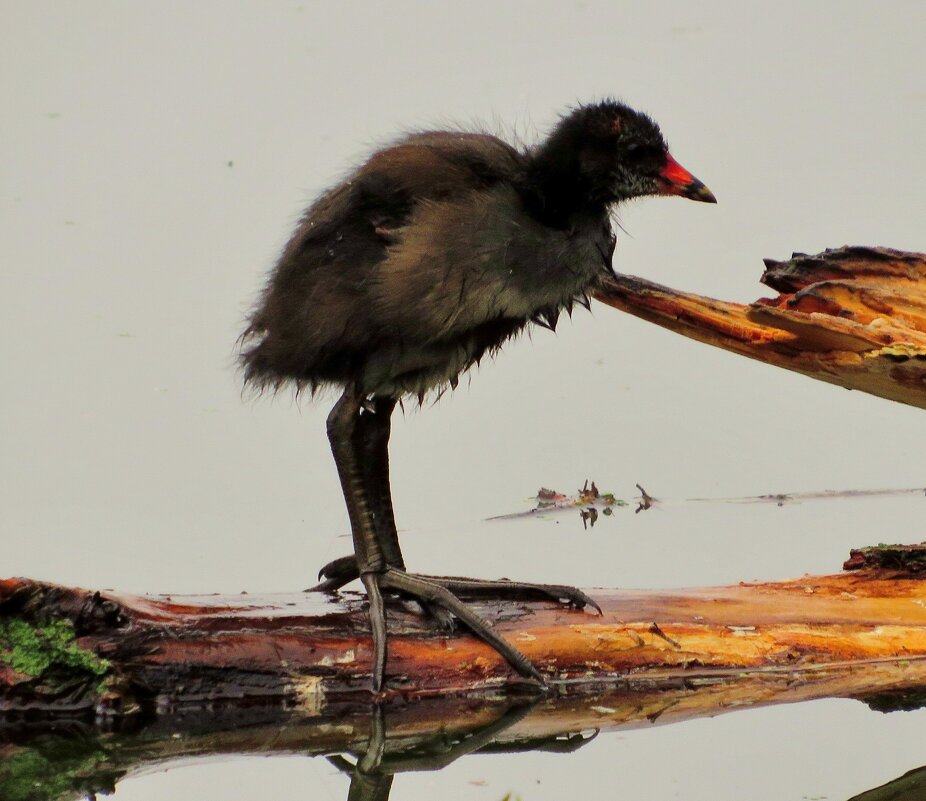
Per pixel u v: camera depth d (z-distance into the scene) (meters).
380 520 11.45
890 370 12.05
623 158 11.61
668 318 12.99
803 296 12.51
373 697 10.66
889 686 11.15
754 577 13.40
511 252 10.87
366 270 10.70
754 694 11.05
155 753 10.08
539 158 11.41
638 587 12.92
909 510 15.15
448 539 14.47
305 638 10.73
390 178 10.82
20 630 10.29
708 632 11.34
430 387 11.46
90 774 9.71
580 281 11.43
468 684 10.84
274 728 10.49
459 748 10.23
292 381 11.42
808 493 15.71
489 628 10.94
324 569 11.68
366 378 11.09
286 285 11.00
